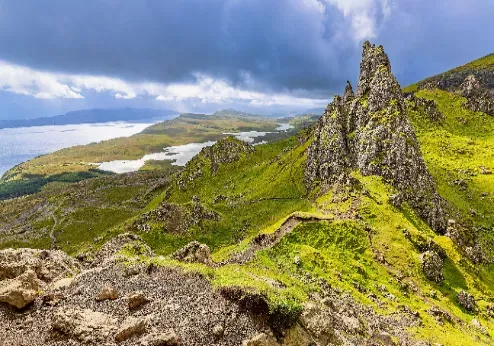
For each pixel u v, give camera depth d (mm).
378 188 130875
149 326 37344
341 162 170250
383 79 165000
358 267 86250
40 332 37969
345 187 127125
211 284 45531
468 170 198250
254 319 38469
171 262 55000
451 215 155375
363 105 170500
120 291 46594
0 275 49656
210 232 174750
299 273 76812
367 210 110562
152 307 41750
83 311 40125
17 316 41406
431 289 86875
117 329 36750
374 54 180375
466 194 178000
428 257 93062
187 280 47906
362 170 147625
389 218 108000
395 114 152125
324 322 40438
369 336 50875
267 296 39969
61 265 58094
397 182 135000
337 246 93125
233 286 42125
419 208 128500
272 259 84000
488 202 172125
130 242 81375
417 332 63281
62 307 42906
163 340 33969
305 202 176625
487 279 109375
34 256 57844
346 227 99000
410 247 97812
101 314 39875
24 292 43281
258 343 35156
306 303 42250
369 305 70562
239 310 39438
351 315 57844
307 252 85562
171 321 38094
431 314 75812
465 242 132375
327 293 67250
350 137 173750
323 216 103188
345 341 42312
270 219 186000
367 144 152000
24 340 36531
